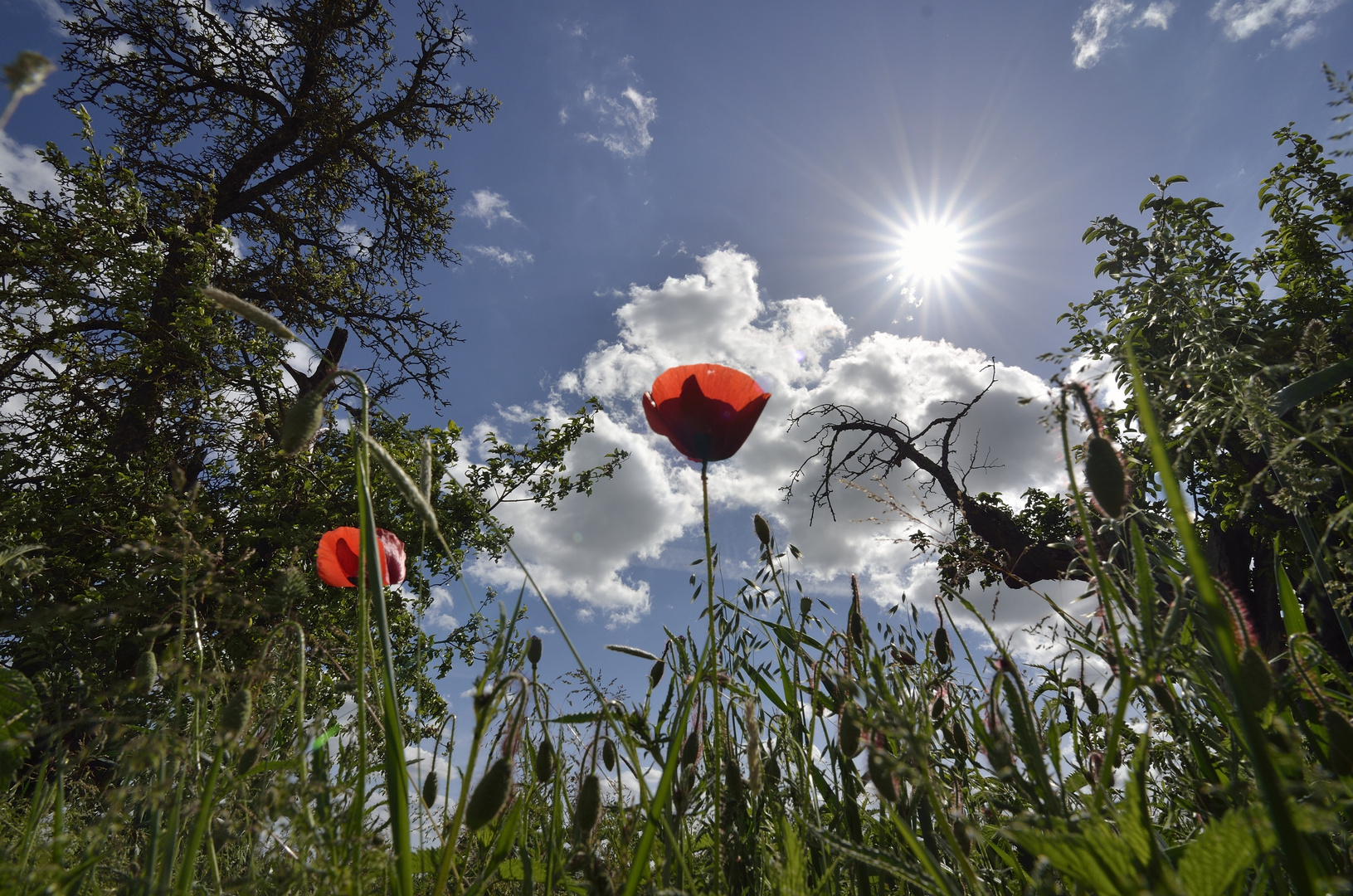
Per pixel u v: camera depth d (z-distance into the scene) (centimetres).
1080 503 63
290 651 101
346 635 131
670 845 96
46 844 99
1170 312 116
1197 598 67
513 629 88
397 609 619
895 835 101
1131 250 150
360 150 1389
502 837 87
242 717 80
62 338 679
